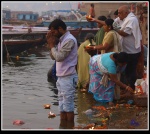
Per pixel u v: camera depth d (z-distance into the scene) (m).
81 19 31.94
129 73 8.98
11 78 11.34
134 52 8.88
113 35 8.38
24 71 12.89
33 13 36.66
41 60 16.59
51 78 11.31
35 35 24.06
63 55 6.25
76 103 7.92
